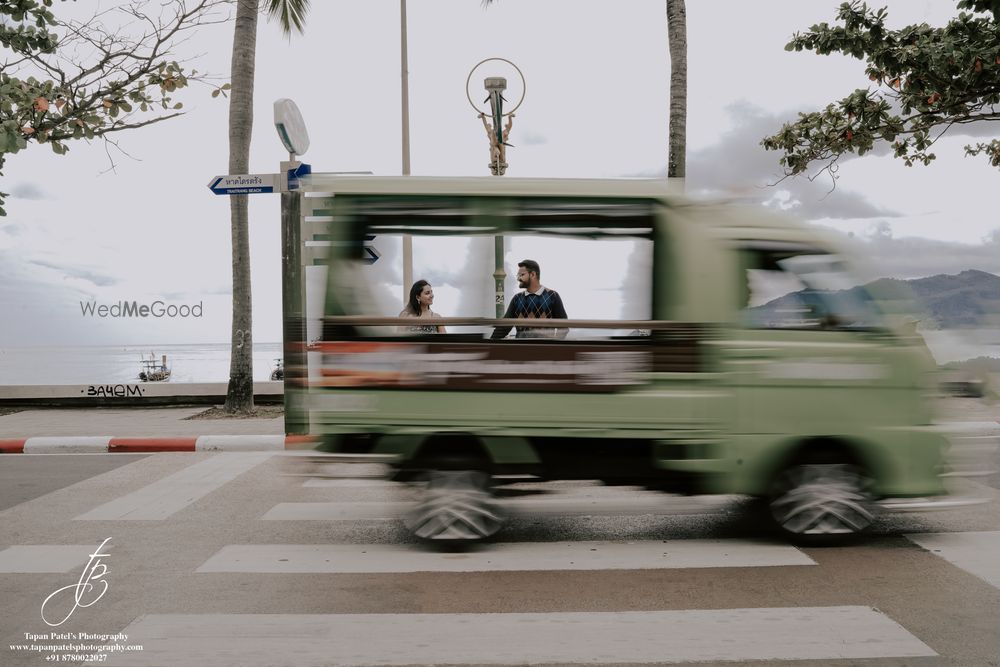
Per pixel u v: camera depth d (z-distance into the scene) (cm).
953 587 465
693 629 409
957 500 538
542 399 520
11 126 471
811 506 530
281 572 507
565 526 611
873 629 405
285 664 372
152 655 383
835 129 1114
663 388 520
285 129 915
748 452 522
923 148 1165
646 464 527
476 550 551
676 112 1198
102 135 544
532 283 523
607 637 400
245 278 1226
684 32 1193
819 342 521
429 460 534
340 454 526
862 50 1012
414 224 523
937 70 965
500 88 1313
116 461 906
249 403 1235
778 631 405
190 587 480
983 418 873
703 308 519
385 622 422
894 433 525
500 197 522
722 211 525
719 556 531
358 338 522
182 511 672
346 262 523
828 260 525
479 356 520
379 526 619
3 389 1337
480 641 397
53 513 666
